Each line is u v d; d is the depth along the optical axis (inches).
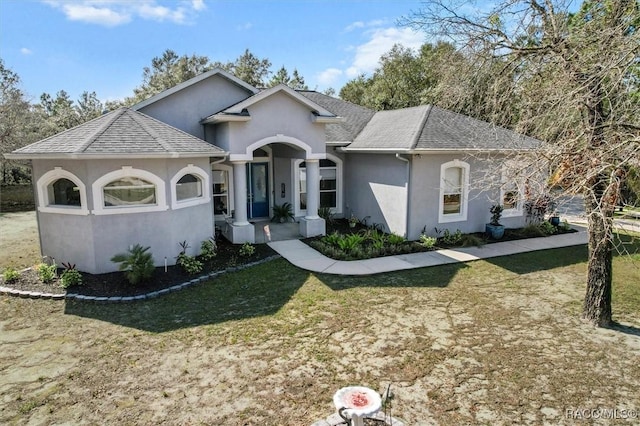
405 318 346.0
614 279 449.1
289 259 519.5
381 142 642.8
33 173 471.2
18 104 1215.6
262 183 772.0
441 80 424.2
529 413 220.7
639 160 230.5
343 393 198.5
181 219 493.4
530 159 289.0
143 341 307.9
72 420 217.6
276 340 307.6
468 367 267.6
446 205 629.9
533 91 316.2
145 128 487.5
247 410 224.5
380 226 666.2
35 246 621.3
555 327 327.6
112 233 450.0
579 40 285.0
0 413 223.9
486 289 417.7
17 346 302.2
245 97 669.9
